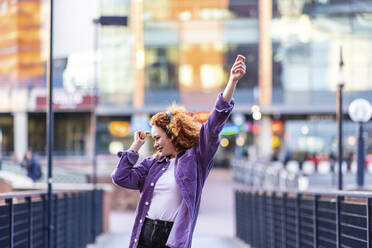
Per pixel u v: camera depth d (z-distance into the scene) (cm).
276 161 4709
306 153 5538
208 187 3644
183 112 504
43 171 2738
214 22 5275
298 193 995
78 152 5544
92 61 3928
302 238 987
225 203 2894
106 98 5272
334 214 793
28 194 835
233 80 463
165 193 488
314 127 5528
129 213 2620
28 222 895
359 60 5144
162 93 5300
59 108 5103
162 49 5294
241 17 5259
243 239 1745
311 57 5200
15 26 4647
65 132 5738
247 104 5259
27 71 4831
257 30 5259
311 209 928
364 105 1625
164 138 497
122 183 503
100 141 5662
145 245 488
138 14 5262
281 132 5575
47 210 1049
